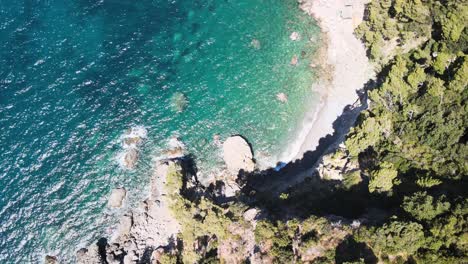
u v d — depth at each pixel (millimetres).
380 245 76562
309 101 116750
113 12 133125
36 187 104938
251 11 134375
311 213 91875
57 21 129125
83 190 105438
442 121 89312
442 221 74188
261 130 114312
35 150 109250
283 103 117188
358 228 80750
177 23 132500
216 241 92938
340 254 79688
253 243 89688
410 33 108188
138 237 100375
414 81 96500
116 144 111625
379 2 118688
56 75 120000
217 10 135125
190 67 124375
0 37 124250
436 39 107688
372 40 111875
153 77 122125
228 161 109500
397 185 86625
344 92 115625
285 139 113188
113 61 124062
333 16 126688
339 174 98125
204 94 119750
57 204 103375
